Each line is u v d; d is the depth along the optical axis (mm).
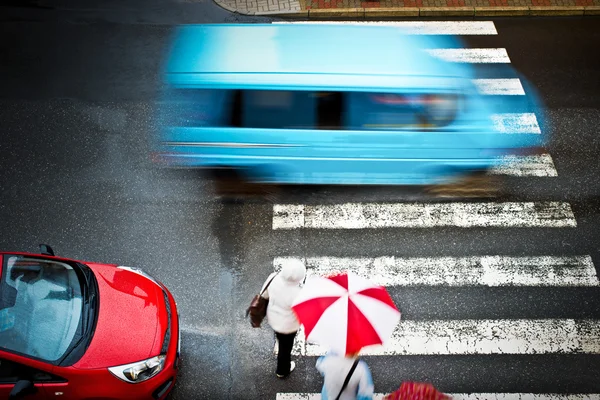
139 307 7457
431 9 13500
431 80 9359
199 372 7879
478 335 8219
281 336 6930
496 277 8891
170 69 12188
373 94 9211
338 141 9352
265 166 9672
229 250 9258
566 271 8961
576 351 8047
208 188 10070
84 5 13602
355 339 5555
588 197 9984
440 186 9969
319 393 7656
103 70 12164
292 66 9406
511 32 13125
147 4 13625
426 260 9117
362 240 9383
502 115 11344
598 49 12703
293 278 6367
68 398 6699
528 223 9609
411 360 7961
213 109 9391
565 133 11008
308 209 9781
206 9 13531
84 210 9781
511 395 7641
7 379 6539
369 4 13609
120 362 6914
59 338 6922
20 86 11828
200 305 8594
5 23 13117
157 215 9703
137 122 11148
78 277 7594
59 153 10641
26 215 9711
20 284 7230
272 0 13703
